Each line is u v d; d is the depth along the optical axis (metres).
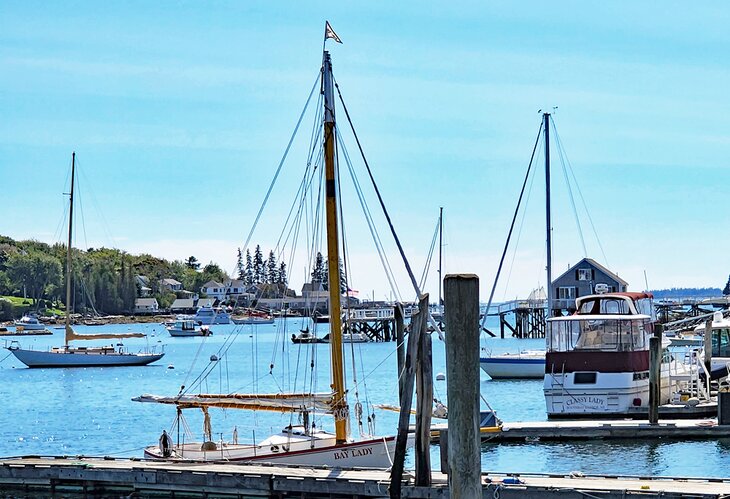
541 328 140.12
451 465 20.77
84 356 105.44
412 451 40.44
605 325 48.94
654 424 42.50
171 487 30.72
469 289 20.67
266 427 54.12
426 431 27.39
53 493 32.06
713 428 42.09
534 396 64.44
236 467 31.50
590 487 27.39
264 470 30.75
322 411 34.50
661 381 48.59
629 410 47.75
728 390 44.69
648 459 38.12
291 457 33.56
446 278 20.80
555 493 27.17
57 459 34.50
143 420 58.94
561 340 49.25
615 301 51.69
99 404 68.81
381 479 28.77
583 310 52.25
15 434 53.66
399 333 30.80
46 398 73.88
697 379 50.47
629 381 47.78
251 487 29.67
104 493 31.67
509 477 29.17
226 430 52.97
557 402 48.59
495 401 62.19
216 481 30.09
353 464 33.72
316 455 33.59
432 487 27.09
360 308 169.62
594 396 48.12
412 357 26.69
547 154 81.19
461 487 20.58
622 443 41.53
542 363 74.94
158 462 33.28
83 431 54.44
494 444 42.03
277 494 29.41
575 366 48.56
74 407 67.12
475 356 20.70
